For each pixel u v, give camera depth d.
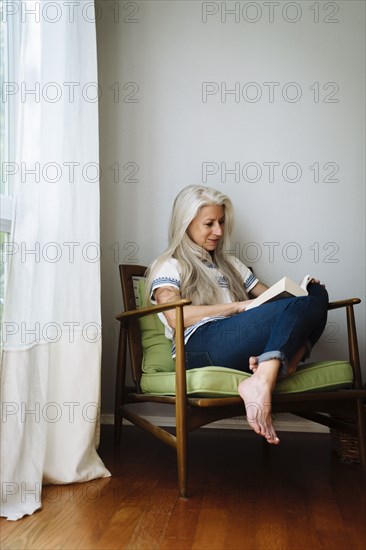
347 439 2.33
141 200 2.95
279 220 2.89
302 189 2.89
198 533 1.56
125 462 2.29
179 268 2.38
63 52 2.02
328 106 2.89
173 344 2.34
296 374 2.07
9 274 1.72
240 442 2.70
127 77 2.97
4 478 1.67
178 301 1.93
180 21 2.96
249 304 2.23
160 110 2.95
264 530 1.59
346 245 2.87
